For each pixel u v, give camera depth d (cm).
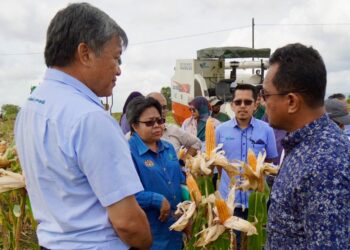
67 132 208
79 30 216
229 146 486
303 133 205
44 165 214
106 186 207
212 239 318
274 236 209
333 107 518
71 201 214
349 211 185
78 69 221
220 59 1559
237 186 393
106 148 208
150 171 379
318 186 187
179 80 1622
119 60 233
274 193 210
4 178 384
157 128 387
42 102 219
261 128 484
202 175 389
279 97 212
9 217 449
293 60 207
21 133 229
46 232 224
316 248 186
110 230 218
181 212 349
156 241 372
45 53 228
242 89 482
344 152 192
